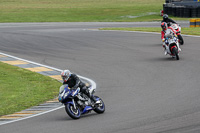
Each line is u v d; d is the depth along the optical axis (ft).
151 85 165.37
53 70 217.97
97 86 172.24
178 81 169.07
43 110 137.90
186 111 114.73
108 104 136.98
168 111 116.78
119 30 404.36
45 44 319.47
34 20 582.35
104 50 275.59
